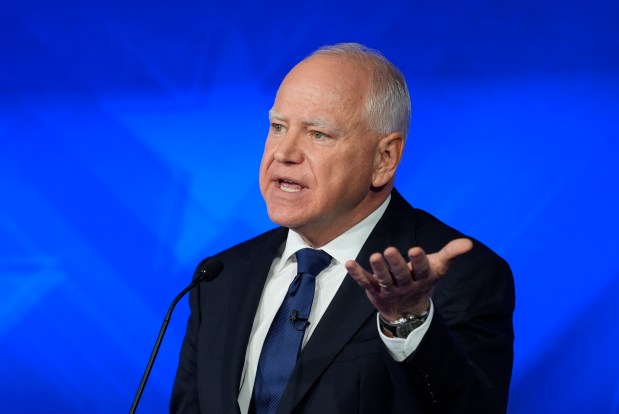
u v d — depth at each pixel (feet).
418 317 13.57
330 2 33.99
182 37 35.06
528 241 32.30
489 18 32.60
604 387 31.94
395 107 17.31
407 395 14.05
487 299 16.63
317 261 17.40
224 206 34.88
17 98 35.83
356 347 16.15
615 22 31.73
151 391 35.29
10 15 35.70
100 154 35.53
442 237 17.56
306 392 15.93
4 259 35.88
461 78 32.83
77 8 35.55
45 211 35.76
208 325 18.21
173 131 35.14
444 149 32.86
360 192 17.15
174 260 35.19
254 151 34.71
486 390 14.56
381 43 33.37
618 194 31.73
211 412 16.99
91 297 35.68
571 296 32.04
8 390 35.91
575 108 32.01
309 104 16.69
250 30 34.63
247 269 18.54
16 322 35.91
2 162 35.88
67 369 35.76
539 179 32.24
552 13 32.12
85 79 35.58
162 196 35.24
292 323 16.78
